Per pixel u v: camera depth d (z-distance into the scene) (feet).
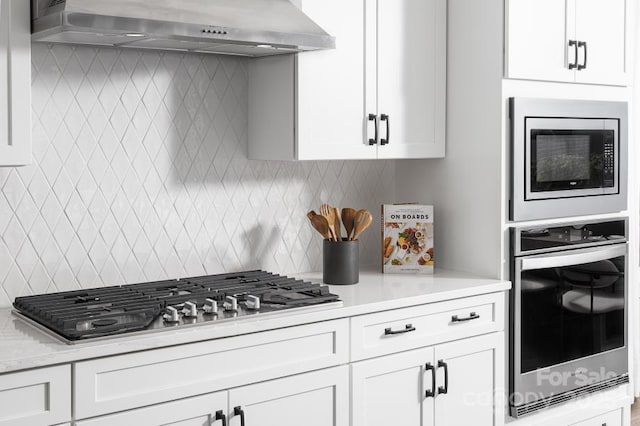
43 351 6.84
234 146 10.20
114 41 8.46
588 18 10.98
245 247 10.40
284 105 9.61
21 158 7.60
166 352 7.44
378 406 9.14
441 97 10.84
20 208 8.68
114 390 7.18
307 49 9.03
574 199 10.97
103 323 7.45
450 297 9.69
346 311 8.69
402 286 9.96
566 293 10.95
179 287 9.11
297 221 10.89
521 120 10.28
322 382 8.57
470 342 10.00
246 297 8.49
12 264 8.66
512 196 10.31
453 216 11.00
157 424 7.41
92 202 9.14
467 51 10.62
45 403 6.84
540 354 10.71
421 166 11.43
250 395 8.01
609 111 11.34
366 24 9.93
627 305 11.73
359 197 11.53
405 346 9.32
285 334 8.24
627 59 11.57
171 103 9.64
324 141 9.66
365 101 9.98
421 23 10.53
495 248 10.41
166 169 9.65
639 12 13.44
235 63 10.11
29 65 7.63
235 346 7.88
